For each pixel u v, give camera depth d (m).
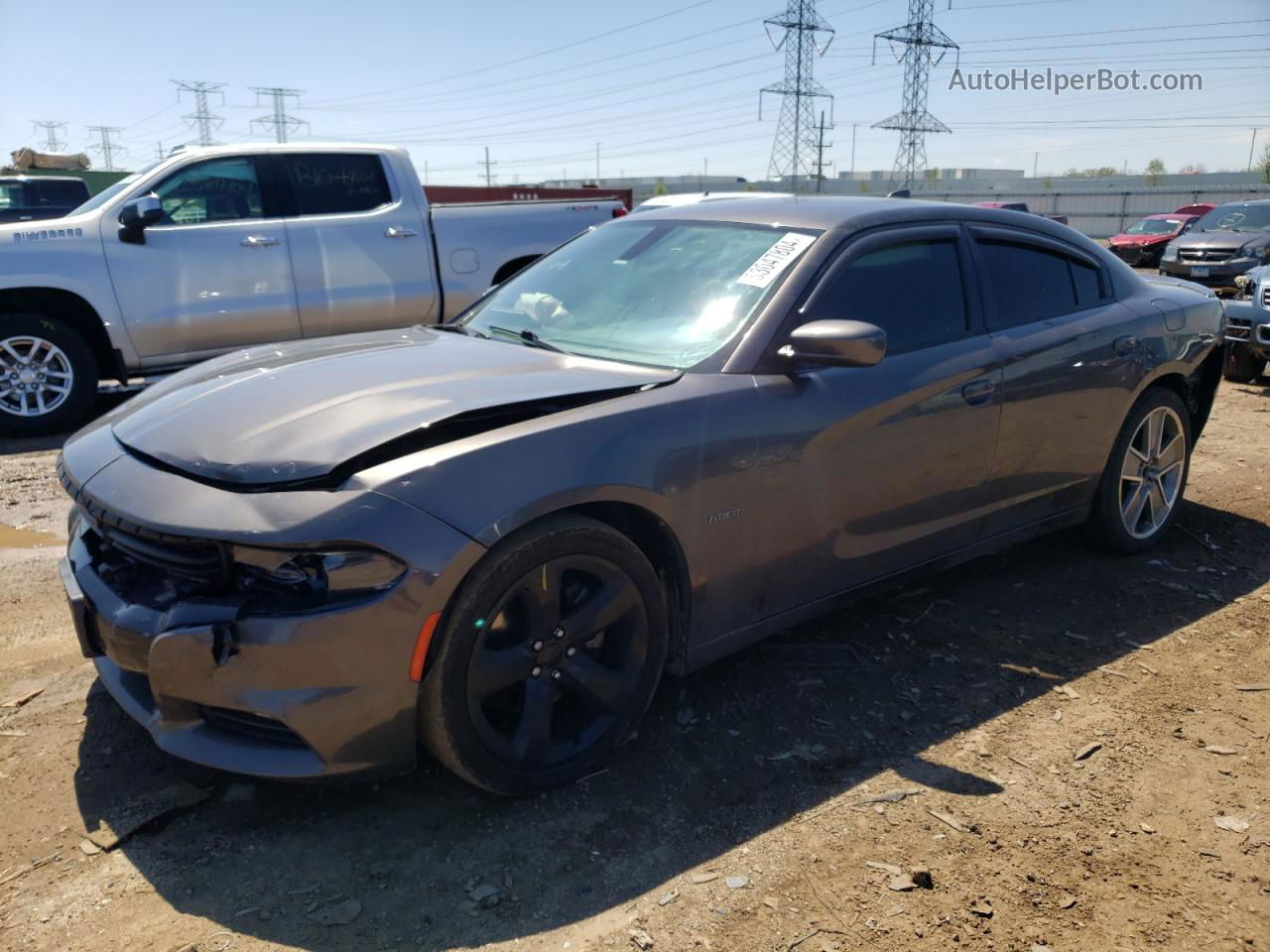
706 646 3.04
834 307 3.28
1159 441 4.65
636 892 2.35
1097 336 4.12
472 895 2.32
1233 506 5.46
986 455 3.70
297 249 7.61
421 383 2.84
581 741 2.75
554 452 2.56
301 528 2.28
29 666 3.38
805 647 3.62
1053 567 4.48
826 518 3.21
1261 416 7.81
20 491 5.65
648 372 3.03
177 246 7.26
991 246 3.90
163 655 2.35
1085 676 3.47
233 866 2.41
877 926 2.25
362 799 2.67
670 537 2.83
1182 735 3.10
